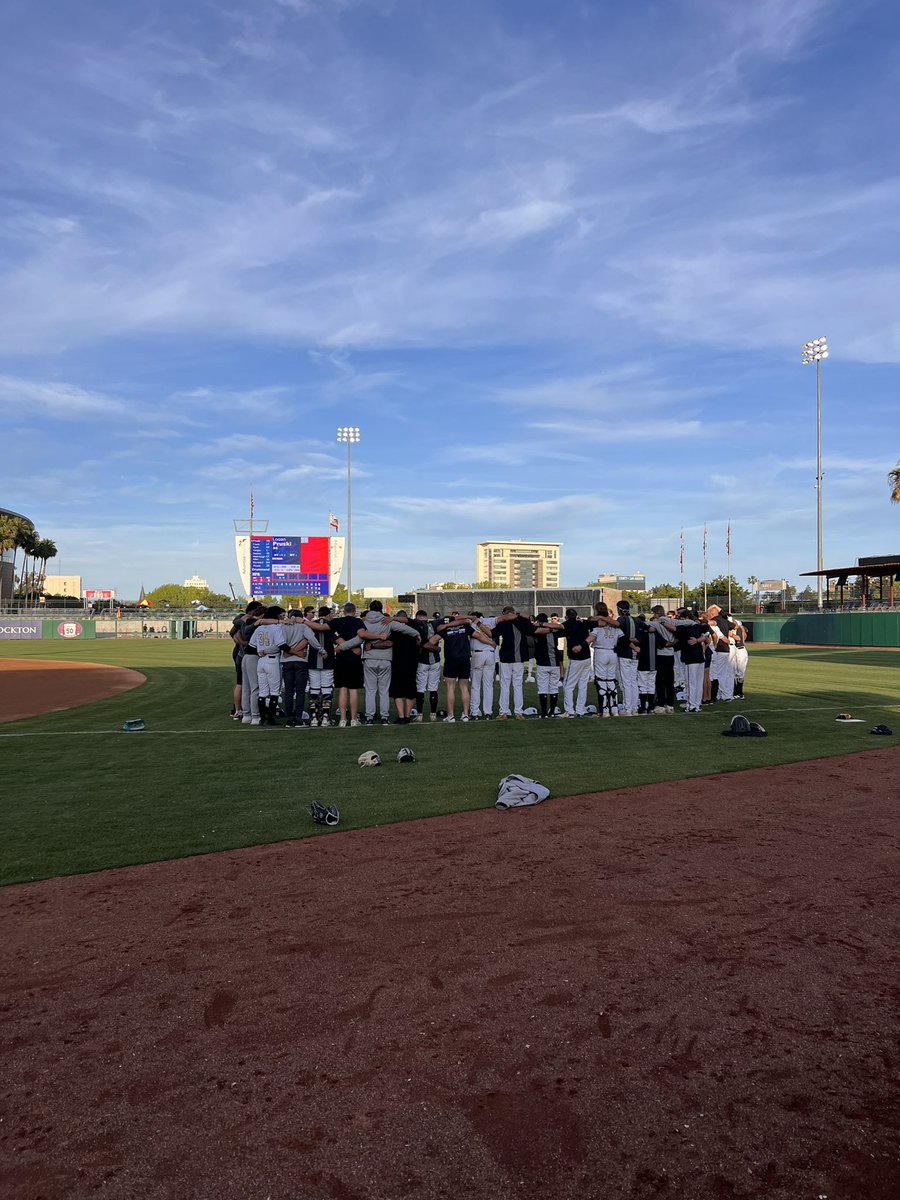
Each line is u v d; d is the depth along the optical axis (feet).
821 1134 8.84
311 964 13.30
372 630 40.45
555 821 22.13
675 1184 8.08
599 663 44.14
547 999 12.01
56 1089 9.88
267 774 28.50
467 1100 9.53
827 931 14.49
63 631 202.49
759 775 27.99
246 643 43.04
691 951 13.66
